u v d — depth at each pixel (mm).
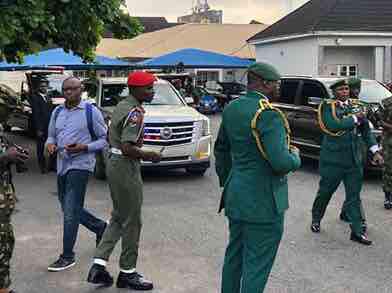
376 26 20797
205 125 9039
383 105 6789
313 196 7742
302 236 5781
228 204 3490
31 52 7957
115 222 4445
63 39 8312
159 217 6590
